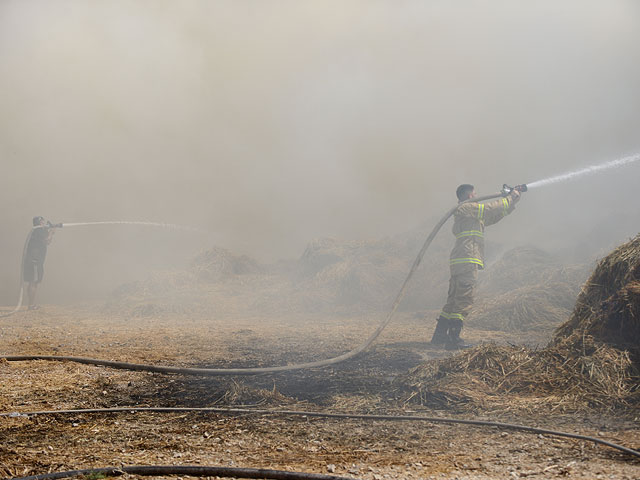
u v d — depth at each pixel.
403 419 4.39
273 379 6.09
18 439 4.09
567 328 5.64
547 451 3.57
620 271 5.40
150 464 3.54
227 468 3.33
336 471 3.34
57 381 6.04
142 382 6.02
